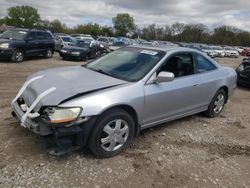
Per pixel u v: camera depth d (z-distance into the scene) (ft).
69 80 12.44
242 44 263.90
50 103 10.82
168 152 13.53
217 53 117.70
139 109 12.97
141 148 13.64
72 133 10.85
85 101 11.10
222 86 18.51
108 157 12.42
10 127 14.39
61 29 288.30
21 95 12.67
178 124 17.31
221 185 11.28
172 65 14.94
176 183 11.09
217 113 19.31
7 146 12.50
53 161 11.70
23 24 282.56
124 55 15.61
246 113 21.52
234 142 15.56
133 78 13.41
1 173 10.61
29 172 10.83
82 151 12.71
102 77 13.24
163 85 14.06
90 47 58.13
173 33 266.98
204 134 16.19
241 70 32.42
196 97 16.49
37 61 47.88
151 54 14.89
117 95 11.96
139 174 11.44
